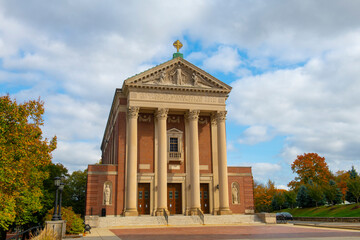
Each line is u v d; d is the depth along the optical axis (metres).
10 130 31.03
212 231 30.00
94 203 43.53
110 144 60.62
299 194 81.19
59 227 23.02
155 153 47.28
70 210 31.36
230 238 23.52
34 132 33.06
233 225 38.28
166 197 43.72
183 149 48.75
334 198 72.81
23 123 31.42
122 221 38.78
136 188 44.03
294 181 89.19
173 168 47.56
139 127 48.00
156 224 39.09
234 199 48.75
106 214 43.41
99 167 44.75
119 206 44.00
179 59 48.28
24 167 32.66
